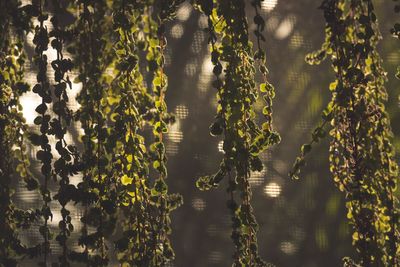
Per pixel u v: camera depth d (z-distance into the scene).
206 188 3.67
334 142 3.75
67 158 3.71
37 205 5.39
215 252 7.40
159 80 3.77
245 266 3.67
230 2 3.69
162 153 3.74
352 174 3.74
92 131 3.73
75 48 3.81
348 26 3.79
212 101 7.10
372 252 3.71
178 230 7.36
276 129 6.91
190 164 7.16
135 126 3.73
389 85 6.20
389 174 3.74
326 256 7.06
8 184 3.81
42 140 3.71
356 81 3.68
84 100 3.76
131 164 3.72
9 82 3.82
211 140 7.13
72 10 3.85
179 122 6.84
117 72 3.79
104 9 3.85
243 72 3.68
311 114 6.84
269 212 7.22
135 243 3.72
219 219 7.39
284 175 7.07
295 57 6.88
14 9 3.78
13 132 3.83
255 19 3.69
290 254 7.25
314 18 6.86
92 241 3.71
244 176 3.66
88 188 3.74
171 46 6.97
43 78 3.74
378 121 3.74
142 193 3.73
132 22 3.79
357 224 3.72
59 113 3.72
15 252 3.79
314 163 7.00
